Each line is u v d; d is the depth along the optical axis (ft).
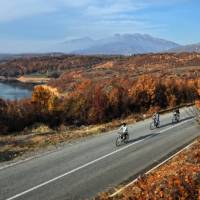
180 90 217.56
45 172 58.18
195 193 37.09
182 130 108.68
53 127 136.05
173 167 51.85
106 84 203.41
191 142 88.33
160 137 95.40
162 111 164.04
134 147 80.74
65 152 73.15
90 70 616.80
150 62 628.28
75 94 160.35
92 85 215.51
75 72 616.80
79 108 152.56
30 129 126.72
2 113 130.00
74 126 136.77
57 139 89.30
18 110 135.64
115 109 165.37
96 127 115.65
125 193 44.93
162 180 41.06
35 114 139.95
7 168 59.98
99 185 52.75
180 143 87.20
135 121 128.67
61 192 49.37
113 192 48.93
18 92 450.71
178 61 593.01
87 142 85.05
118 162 66.44
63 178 55.47
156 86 200.85
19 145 81.30
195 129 110.63
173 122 126.52
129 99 182.80
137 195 39.24
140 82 198.80
